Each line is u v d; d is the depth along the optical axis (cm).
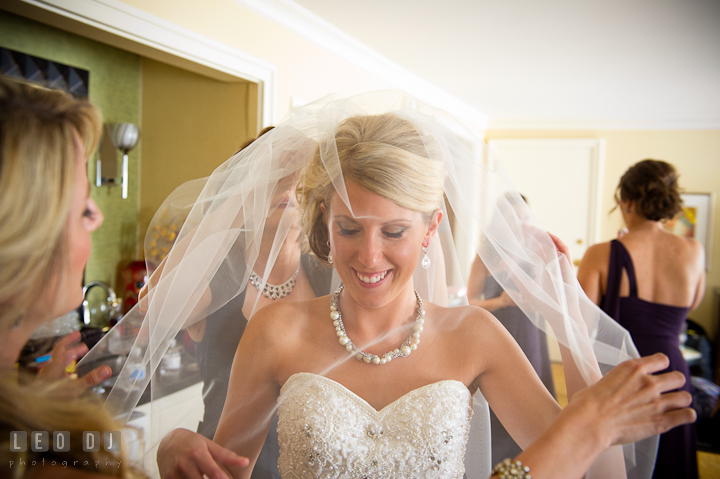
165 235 124
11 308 58
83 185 64
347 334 98
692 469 204
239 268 105
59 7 174
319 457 88
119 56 289
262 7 263
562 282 101
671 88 443
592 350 99
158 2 207
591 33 312
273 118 276
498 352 97
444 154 96
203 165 286
